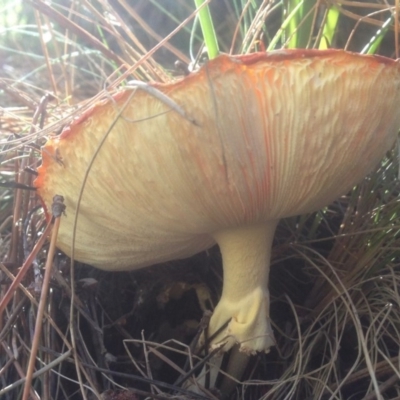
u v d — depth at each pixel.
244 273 0.19
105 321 0.24
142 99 0.14
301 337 0.22
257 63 0.13
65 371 0.21
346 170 0.16
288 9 0.26
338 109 0.14
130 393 0.19
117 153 0.15
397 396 0.20
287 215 0.18
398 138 0.23
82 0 0.28
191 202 0.16
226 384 0.22
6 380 0.21
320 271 0.23
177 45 0.37
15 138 0.25
